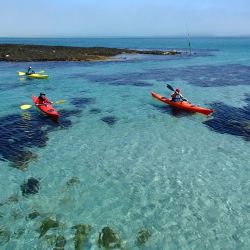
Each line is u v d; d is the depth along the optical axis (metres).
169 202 10.92
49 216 10.07
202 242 9.09
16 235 9.23
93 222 9.84
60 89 28.12
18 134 16.81
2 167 13.11
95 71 39.75
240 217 10.15
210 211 10.45
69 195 11.24
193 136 16.83
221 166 13.47
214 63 51.50
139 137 16.67
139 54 67.69
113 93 26.64
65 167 13.24
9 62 46.75
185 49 98.25
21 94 26.03
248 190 11.66
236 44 142.12
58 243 8.94
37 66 43.41
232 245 8.98
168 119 19.58
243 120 19.41
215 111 21.25
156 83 31.75
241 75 37.41
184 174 12.80
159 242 9.08
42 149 14.98
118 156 14.39
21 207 10.50
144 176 12.62
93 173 12.80
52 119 19.34
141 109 21.69
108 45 134.75
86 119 19.50
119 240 9.09
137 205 10.74
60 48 67.06
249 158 14.26
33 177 12.39
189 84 31.30
